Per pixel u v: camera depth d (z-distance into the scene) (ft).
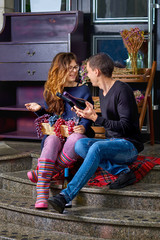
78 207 10.82
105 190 10.71
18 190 12.16
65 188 10.87
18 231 10.50
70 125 10.89
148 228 9.75
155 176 11.55
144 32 16.84
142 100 15.26
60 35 16.80
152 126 15.64
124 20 17.02
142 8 16.83
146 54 16.69
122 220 9.80
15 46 16.29
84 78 15.39
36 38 17.07
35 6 17.98
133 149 10.76
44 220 10.61
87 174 10.02
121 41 17.10
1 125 17.54
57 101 11.40
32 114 18.02
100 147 10.14
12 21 17.26
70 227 10.32
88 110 10.47
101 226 10.04
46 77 15.99
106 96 10.89
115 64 16.92
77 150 10.55
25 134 17.26
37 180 11.15
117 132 10.96
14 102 18.21
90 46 17.42
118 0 17.02
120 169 10.84
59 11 16.35
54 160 10.73
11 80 16.46
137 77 15.19
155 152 13.98
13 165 13.32
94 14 17.25
